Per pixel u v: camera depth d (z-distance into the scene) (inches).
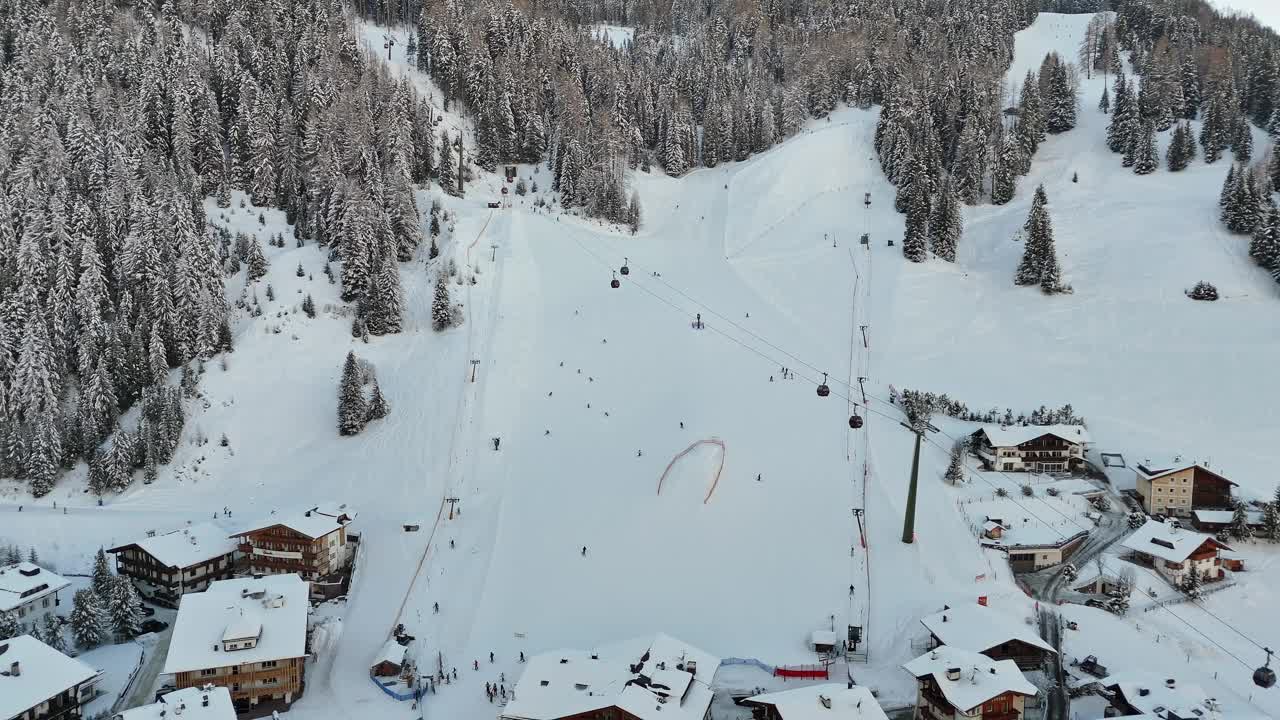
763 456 3339.1
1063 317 4478.3
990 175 5861.2
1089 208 5457.7
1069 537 2881.4
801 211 5890.8
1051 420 3587.6
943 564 2748.5
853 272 5019.7
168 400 3713.1
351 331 4291.3
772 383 3890.3
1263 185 5029.5
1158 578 2699.3
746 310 4707.2
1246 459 3302.2
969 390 3922.2
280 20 6299.2
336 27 6402.6
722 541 2891.2
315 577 2792.8
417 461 3513.8
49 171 4426.7
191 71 5393.7
